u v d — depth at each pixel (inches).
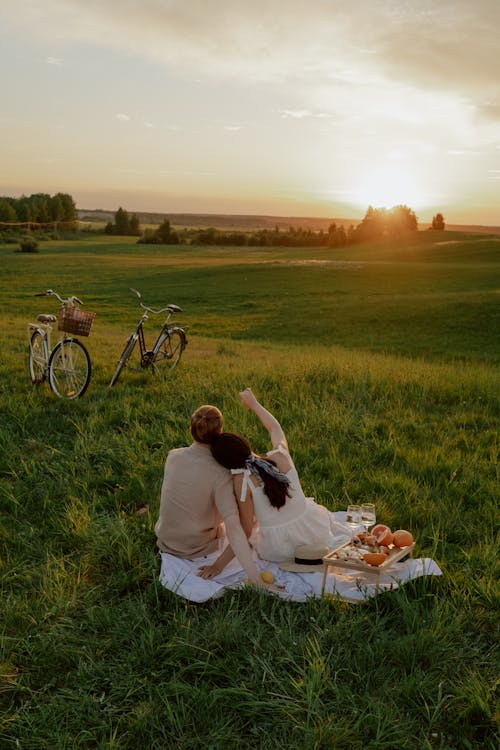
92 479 249.4
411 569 179.5
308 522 186.5
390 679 141.3
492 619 161.3
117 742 120.8
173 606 168.1
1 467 261.1
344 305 1913.1
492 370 706.8
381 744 121.2
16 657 145.7
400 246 5684.1
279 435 197.5
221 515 181.5
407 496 237.0
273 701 130.6
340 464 267.4
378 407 390.0
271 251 5762.8
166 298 2266.2
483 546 199.5
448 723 128.6
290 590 175.2
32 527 207.8
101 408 364.2
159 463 264.8
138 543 196.7
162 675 141.6
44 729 125.0
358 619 158.2
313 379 470.0
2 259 4195.4
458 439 327.6
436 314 1680.6
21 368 481.4
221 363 583.5
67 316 377.7
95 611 161.5
